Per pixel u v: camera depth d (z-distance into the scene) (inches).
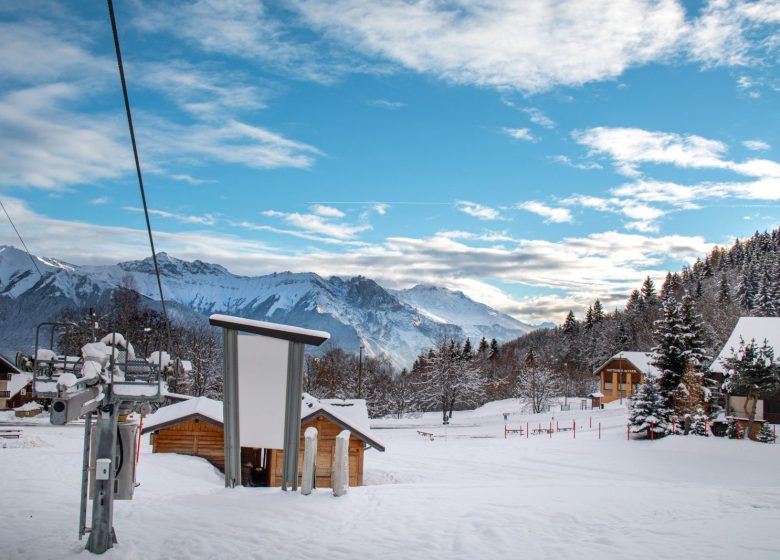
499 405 3804.1
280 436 576.7
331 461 1056.8
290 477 576.4
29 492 545.0
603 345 5713.6
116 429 364.5
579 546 405.7
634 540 418.9
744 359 1745.8
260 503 510.0
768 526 457.1
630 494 619.2
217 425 1127.0
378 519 480.4
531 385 3358.8
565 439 1786.4
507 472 1280.8
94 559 338.3
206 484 861.8
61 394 320.5
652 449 1512.1
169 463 1018.7
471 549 397.7
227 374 573.9
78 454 895.1
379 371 4148.6
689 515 505.7
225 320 560.1
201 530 419.5
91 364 337.1
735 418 1722.4
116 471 368.2
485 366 4554.6
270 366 576.1
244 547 386.6
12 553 342.6
